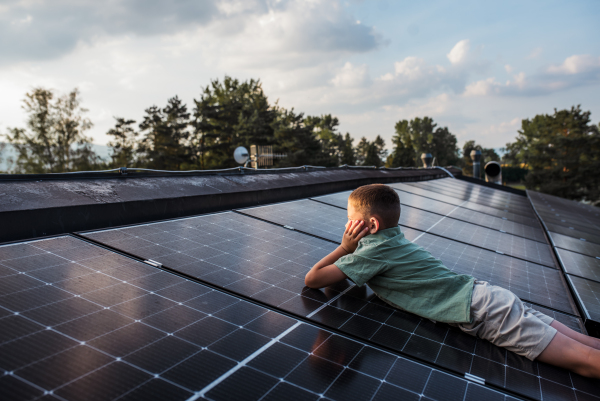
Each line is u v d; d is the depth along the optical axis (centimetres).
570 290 310
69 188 290
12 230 226
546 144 5134
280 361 147
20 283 167
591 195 4256
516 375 166
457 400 141
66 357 125
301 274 247
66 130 3978
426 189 945
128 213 299
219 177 455
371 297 226
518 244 474
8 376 111
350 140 10375
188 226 309
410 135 11725
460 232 468
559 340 176
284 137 4591
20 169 3844
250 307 188
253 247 284
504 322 185
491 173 1861
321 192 596
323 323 184
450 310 196
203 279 212
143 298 176
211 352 144
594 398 158
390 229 227
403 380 148
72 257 207
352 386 139
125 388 116
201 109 4566
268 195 466
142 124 4531
